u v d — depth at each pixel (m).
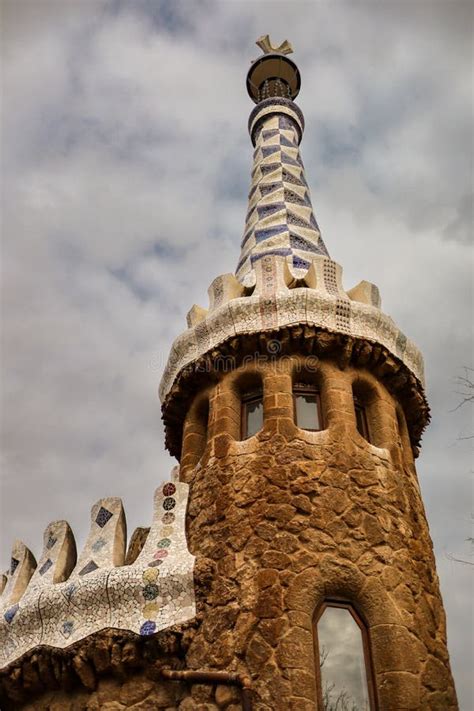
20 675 10.79
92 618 10.59
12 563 13.00
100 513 12.30
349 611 10.24
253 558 10.48
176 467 12.50
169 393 13.58
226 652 9.78
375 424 12.52
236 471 11.52
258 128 19.80
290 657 9.41
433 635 10.48
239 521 10.93
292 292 12.82
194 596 10.50
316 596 10.09
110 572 10.91
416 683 9.58
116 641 10.28
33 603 11.14
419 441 14.10
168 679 9.95
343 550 10.47
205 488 11.68
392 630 9.91
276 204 16.89
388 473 11.73
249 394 12.79
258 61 21.62
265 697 9.21
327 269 13.58
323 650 9.87
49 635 10.78
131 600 10.59
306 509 10.80
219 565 10.65
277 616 9.80
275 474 11.20
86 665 10.34
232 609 10.09
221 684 9.55
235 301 12.95
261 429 12.05
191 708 9.56
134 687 10.19
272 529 10.66
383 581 10.35
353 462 11.45
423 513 12.48
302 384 12.63
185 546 11.12
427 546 11.84
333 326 12.59
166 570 10.70
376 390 12.77
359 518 10.88
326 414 12.06
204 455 12.20
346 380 12.51
